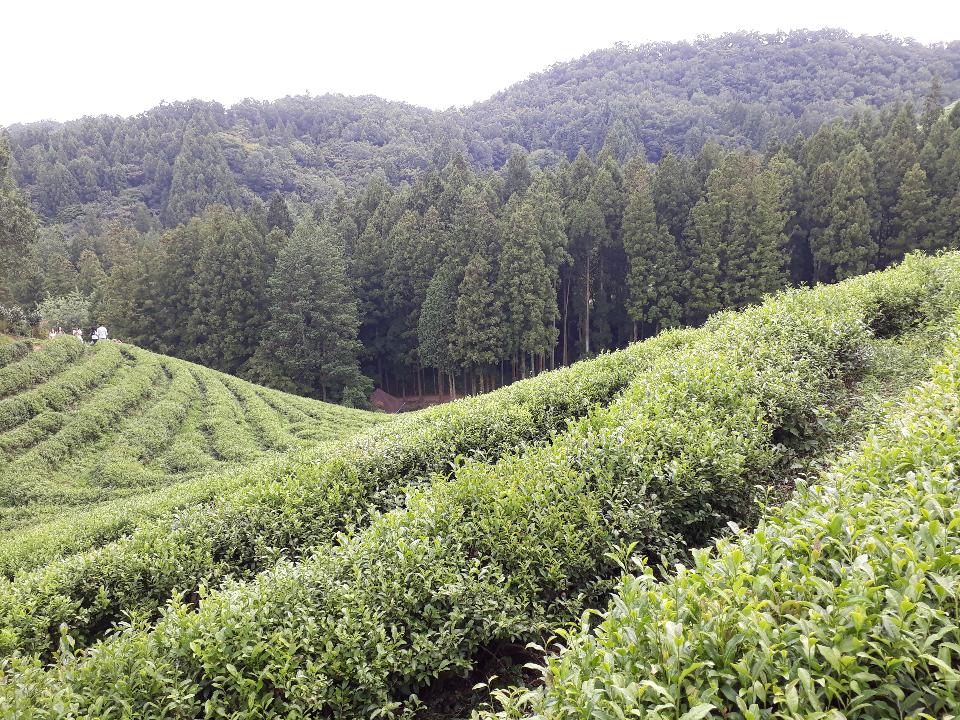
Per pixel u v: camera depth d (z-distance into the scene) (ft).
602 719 7.88
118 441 73.82
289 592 15.71
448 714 15.24
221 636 14.05
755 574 10.10
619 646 9.29
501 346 136.77
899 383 27.17
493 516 17.99
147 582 24.68
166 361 110.83
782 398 22.68
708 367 25.32
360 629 14.56
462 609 15.39
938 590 8.18
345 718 13.62
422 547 16.55
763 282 129.90
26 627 22.21
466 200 148.66
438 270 143.43
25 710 12.83
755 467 19.49
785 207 143.54
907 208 128.57
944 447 12.70
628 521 17.37
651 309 138.51
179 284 154.61
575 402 33.06
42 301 183.73
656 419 21.25
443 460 28.78
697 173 158.51
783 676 7.82
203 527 26.86
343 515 26.48
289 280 144.56
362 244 165.17
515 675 15.89
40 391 78.69
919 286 35.17
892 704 7.69
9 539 42.47
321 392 150.92
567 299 155.84
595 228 144.77
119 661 14.23
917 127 153.69
